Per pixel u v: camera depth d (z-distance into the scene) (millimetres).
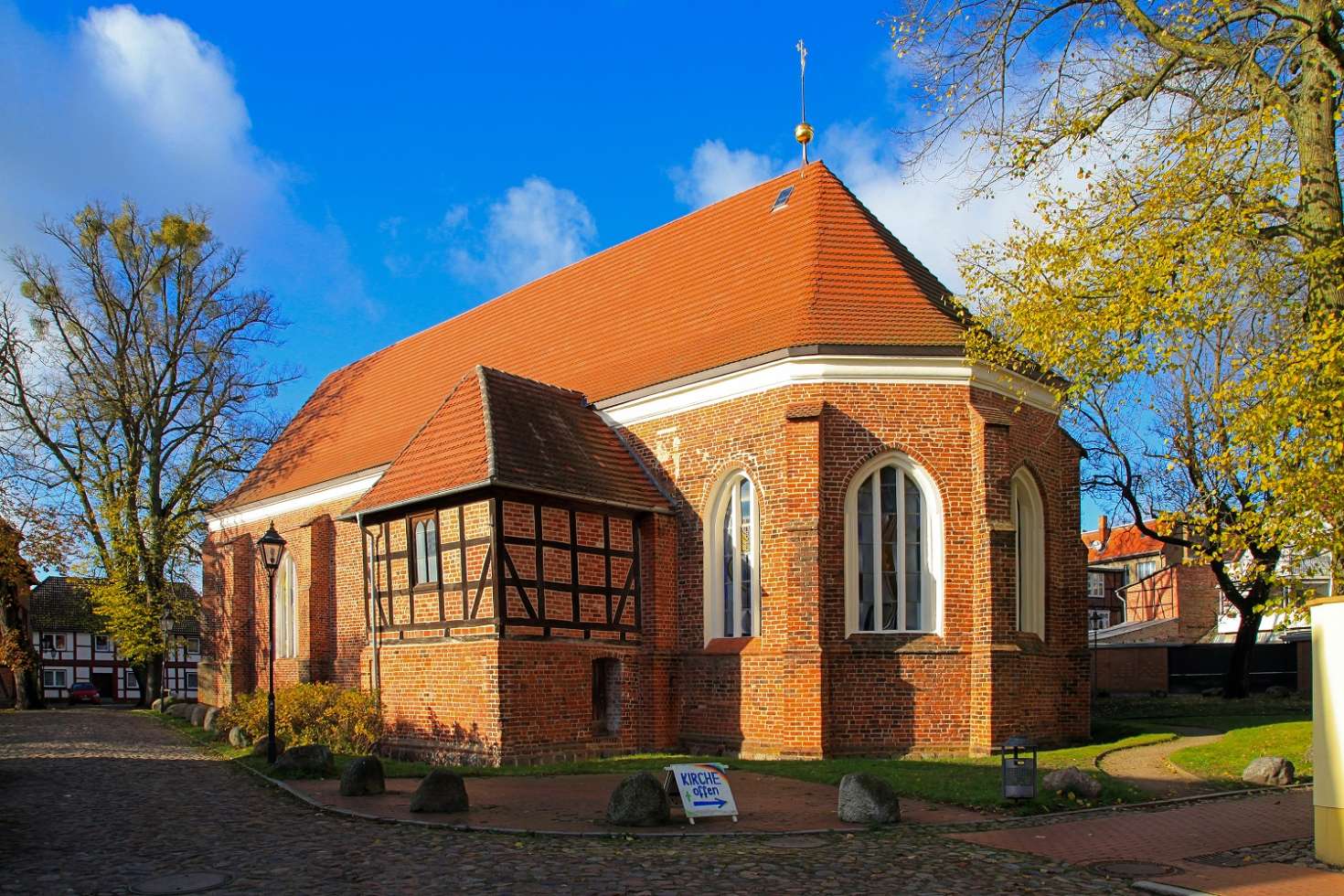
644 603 22953
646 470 24172
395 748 22188
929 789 15375
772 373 21703
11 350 41656
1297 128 15438
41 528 41469
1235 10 15570
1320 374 13102
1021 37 17078
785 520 21109
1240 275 15484
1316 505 13500
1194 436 27172
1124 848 11609
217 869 10758
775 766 18672
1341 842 10711
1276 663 40219
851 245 24375
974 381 21578
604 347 27719
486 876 10344
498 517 20344
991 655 20344
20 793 16688
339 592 31516
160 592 43031
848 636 20781
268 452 41344
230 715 25734
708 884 9992
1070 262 16078
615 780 17516
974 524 21141
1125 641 56188
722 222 28156
